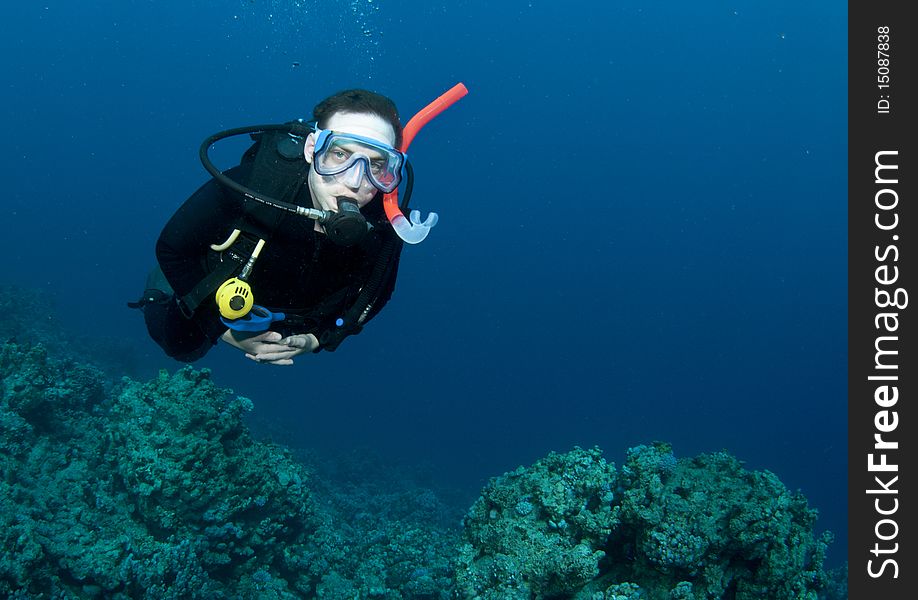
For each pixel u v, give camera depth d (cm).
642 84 10206
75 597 526
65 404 806
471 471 3347
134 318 3750
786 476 6075
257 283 233
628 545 449
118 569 546
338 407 3766
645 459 456
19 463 650
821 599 944
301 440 2330
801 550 419
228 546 664
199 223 225
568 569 407
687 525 407
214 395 711
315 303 246
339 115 224
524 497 471
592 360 10250
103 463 688
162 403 672
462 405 5794
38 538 535
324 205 219
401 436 3653
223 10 9088
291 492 776
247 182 221
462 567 470
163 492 627
